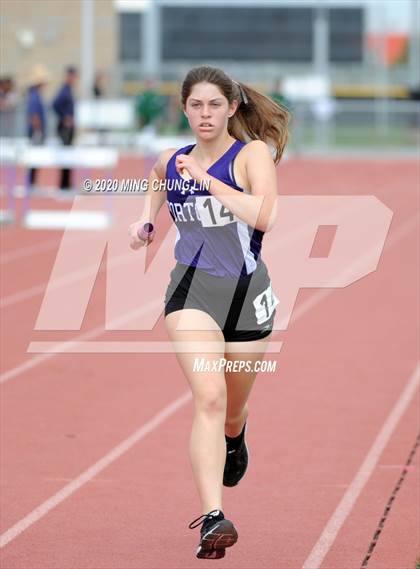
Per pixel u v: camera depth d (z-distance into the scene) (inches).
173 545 467.5
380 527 485.1
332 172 2519.7
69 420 654.5
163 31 4879.4
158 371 776.3
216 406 415.8
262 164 423.8
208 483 407.5
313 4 4881.9
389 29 4832.7
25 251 1339.8
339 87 3934.5
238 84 441.1
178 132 2805.1
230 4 4884.4
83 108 2677.2
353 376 759.7
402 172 2532.0
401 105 3818.9
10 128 2496.3
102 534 480.1
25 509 510.9
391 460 577.9
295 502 518.3
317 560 449.1
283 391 719.7
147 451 597.0
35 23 3506.4
